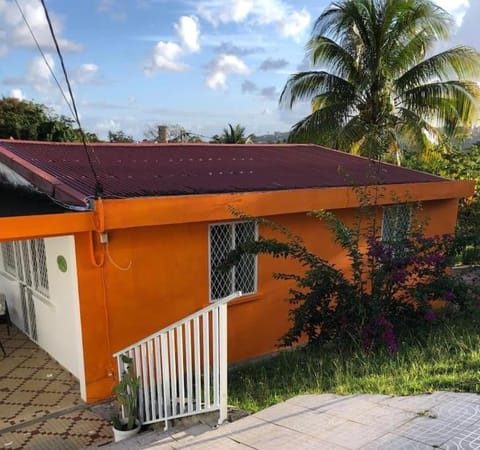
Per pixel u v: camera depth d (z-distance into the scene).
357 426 3.65
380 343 6.27
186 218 6.14
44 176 6.20
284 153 12.07
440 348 5.70
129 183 6.62
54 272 6.52
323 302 6.66
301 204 7.56
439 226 10.93
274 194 7.16
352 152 16.59
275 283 7.92
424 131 16.33
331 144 16.58
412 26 15.70
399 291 7.12
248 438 3.69
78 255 5.63
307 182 8.45
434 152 16.44
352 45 16.31
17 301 8.28
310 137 16.64
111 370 6.02
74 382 6.30
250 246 6.54
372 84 16.09
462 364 4.97
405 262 6.59
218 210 6.49
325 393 4.64
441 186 9.90
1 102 33.34
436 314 7.01
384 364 5.45
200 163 9.27
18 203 5.79
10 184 7.15
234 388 5.63
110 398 5.95
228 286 7.35
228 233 7.21
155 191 6.30
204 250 6.89
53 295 6.70
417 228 7.55
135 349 4.88
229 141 36.00
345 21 15.91
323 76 16.86
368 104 16.33
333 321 6.63
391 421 3.66
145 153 9.69
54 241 6.34
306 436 3.58
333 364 5.86
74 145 9.38
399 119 16.38
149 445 3.90
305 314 6.47
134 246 6.11
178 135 30.16
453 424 3.47
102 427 5.16
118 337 6.08
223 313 3.91
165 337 4.39
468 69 15.80
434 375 4.73
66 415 5.44
